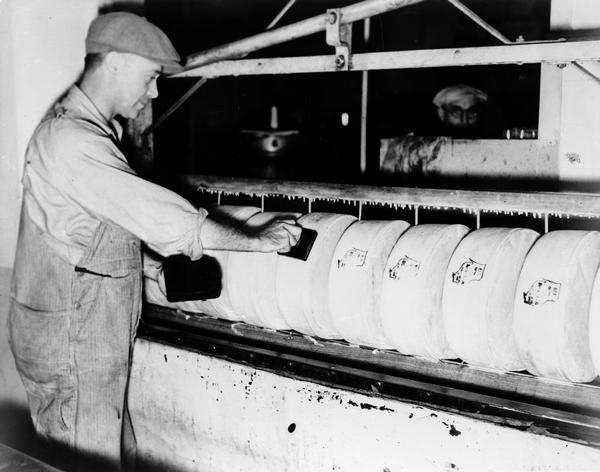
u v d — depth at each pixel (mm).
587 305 1347
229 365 1778
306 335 1781
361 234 1617
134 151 2189
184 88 4004
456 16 4727
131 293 1687
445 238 1500
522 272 1381
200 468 1931
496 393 1452
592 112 1769
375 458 1540
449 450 1418
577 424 1303
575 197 1400
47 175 1516
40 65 2227
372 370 1642
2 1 2156
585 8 1756
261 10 4250
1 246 2400
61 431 1669
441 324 1490
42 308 1611
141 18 1571
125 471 1941
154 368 1959
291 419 1676
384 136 4348
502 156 2535
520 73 4309
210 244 1500
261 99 4723
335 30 1612
